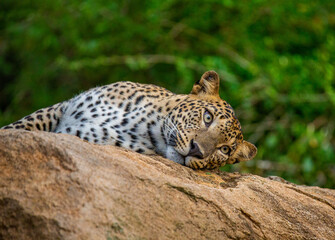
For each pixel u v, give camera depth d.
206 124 9.60
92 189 6.33
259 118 18.42
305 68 18.30
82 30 20.16
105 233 6.18
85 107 9.98
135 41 19.78
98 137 9.48
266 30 19.86
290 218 7.98
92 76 20.25
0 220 6.17
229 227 7.21
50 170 6.46
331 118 18.17
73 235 5.94
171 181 7.02
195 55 19.44
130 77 19.62
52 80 20.72
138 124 9.77
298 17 19.00
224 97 17.70
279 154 17.72
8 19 21.22
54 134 7.00
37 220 6.05
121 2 19.73
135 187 6.70
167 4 18.69
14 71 22.23
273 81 17.80
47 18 19.98
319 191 9.45
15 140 6.74
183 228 6.84
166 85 19.20
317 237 7.96
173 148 9.33
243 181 8.56
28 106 20.53
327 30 19.39
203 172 9.09
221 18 19.52
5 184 6.38
